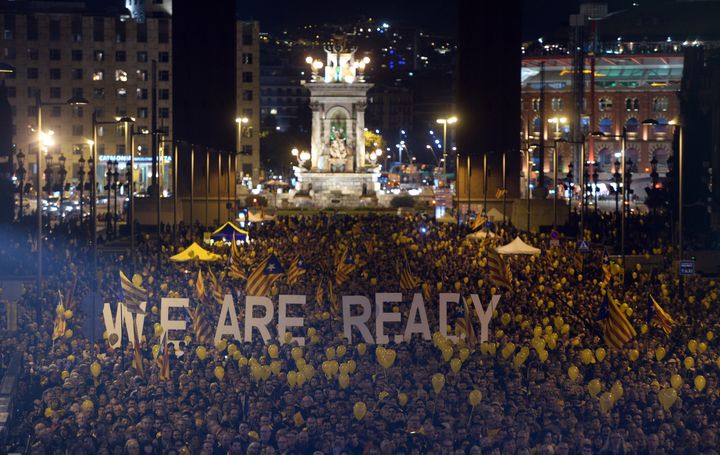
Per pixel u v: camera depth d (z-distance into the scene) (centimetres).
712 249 8775
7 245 7944
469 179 12519
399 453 3039
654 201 10869
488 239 8838
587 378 4072
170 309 5106
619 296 5994
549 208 11850
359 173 18912
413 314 4438
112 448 3150
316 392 3562
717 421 3466
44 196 18950
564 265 7362
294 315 5016
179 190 12725
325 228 10394
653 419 3394
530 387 3747
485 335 4428
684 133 10512
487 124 13100
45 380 4009
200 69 12638
